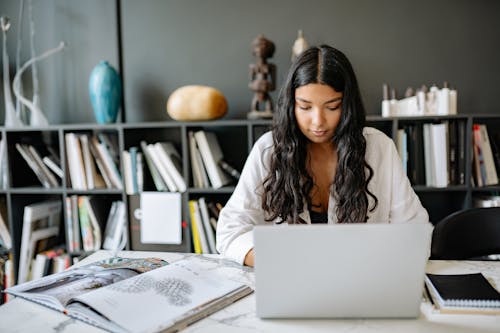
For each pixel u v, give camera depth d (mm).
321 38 2219
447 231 1229
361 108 1146
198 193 2139
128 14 2320
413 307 685
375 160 1259
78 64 2352
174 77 2320
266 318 712
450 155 1945
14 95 2406
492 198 1961
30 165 2158
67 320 708
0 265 2205
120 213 2137
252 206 1232
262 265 683
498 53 2158
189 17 2291
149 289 772
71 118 2383
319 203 1357
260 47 1971
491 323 678
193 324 694
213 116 2027
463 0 2150
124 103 2361
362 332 658
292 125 1172
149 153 2062
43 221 2240
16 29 2383
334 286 681
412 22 2178
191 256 1078
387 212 1271
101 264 967
